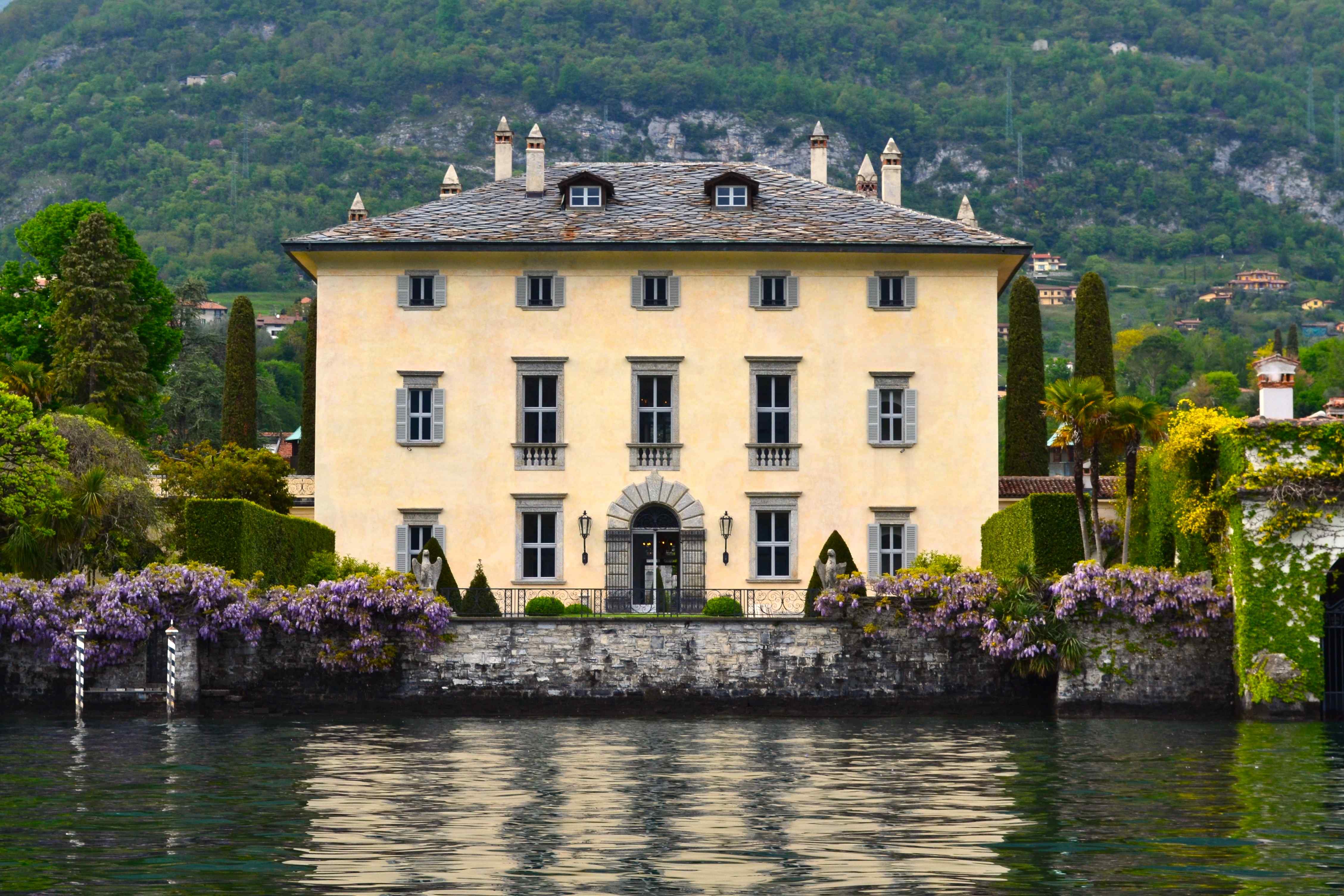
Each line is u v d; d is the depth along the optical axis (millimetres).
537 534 79500
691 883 30984
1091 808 39688
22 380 84938
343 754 50562
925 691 62906
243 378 104375
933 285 80312
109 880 31141
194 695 62438
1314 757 49094
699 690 62938
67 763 48094
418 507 79062
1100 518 81250
